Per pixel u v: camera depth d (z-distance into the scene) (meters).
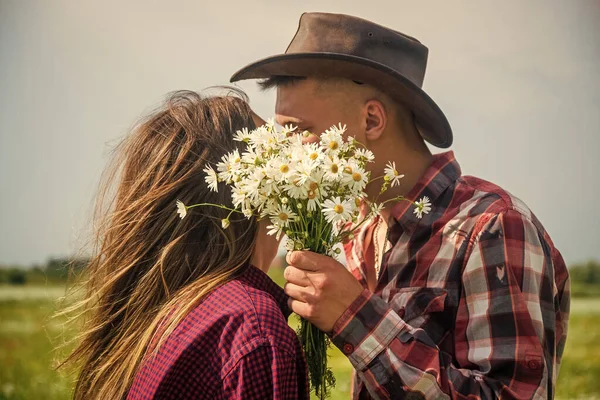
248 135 1.32
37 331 4.12
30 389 3.92
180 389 1.14
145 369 1.17
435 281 1.52
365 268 1.88
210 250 1.30
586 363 3.79
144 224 1.30
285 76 1.69
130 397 1.18
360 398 1.67
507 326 1.40
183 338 1.15
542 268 1.48
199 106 1.42
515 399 1.34
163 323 1.20
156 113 1.44
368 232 1.89
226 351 1.13
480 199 1.55
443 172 1.65
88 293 1.37
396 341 1.36
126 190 1.36
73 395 1.38
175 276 1.28
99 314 1.31
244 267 1.34
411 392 1.33
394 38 1.69
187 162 1.33
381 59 1.66
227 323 1.15
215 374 1.13
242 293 1.20
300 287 1.37
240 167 1.28
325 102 1.64
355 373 1.77
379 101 1.66
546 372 1.38
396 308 1.56
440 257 1.53
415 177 1.70
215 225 1.30
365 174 1.30
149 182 1.33
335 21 1.67
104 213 1.42
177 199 1.31
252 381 1.11
